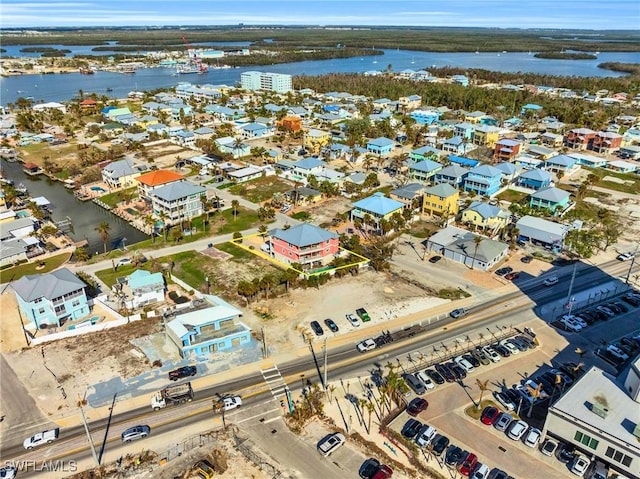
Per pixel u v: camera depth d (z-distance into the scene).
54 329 102.25
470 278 121.81
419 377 86.19
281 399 82.62
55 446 73.69
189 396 82.31
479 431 75.62
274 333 100.06
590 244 131.88
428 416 78.62
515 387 84.75
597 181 190.88
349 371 89.31
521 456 71.25
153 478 68.00
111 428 76.88
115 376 88.12
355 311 107.56
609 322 104.81
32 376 88.31
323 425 77.19
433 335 99.69
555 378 85.25
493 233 143.88
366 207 149.88
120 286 115.81
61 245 142.75
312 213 162.12
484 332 100.62
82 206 174.00
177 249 137.38
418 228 150.62
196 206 159.12
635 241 142.25
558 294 114.69
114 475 68.62
